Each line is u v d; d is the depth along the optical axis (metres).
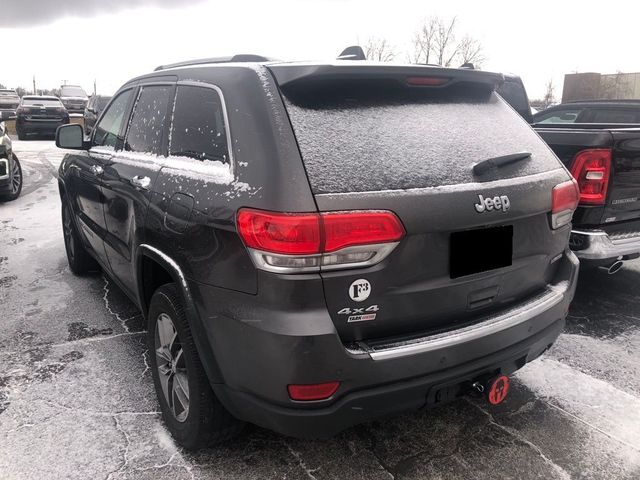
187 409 2.45
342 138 2.08
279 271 1.89
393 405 2.08
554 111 7.29
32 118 19.86
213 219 2.10
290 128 2.03
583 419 2.84
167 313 2.49
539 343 2.49
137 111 3.34
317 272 1.90
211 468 2.45
